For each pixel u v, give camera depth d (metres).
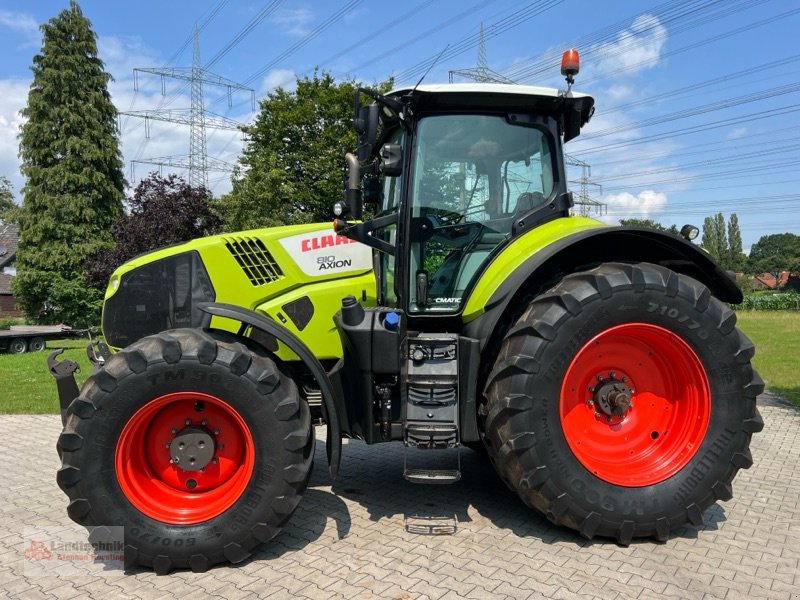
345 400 3.56
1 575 3.01
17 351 17.19
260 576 2.97
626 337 3.46
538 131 3.87
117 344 3.75
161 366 3.02
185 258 3.74
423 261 3.73
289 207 19.83
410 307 3.72
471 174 3.77
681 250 3.56
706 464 3.34
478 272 3.69
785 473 4.54
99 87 27.14
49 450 5.41
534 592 2.78
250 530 3.06
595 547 3.27
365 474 4.56
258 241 3.84
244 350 3.14
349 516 3.72
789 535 3.42
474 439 3.37
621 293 3.26
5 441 5.74
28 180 25.91
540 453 3.19
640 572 2.98
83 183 25.67
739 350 3.38
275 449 3.08
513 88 3.64
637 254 3.72
